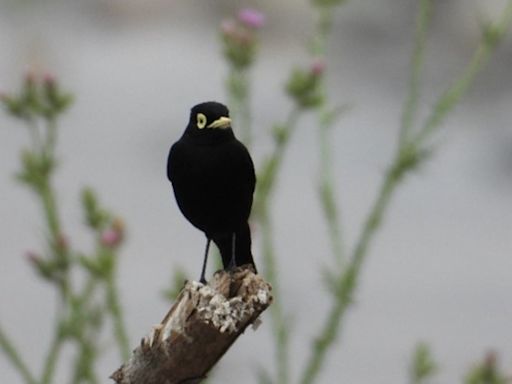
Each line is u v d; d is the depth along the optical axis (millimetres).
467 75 9047
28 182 8273
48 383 8055
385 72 27641
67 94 8430
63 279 8016
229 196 7008
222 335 5406
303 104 8719
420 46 9164
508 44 26422
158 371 5469
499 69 26406
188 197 7039
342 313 8625
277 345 8602
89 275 8000
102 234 8070
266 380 8641
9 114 8391
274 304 8656
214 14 32156
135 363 5488
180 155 6969
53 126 8414
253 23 8961
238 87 8938
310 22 29078
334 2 9453
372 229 8688
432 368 8305
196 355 5430
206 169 6918
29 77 8383
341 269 8836
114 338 8023
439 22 28438
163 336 5434
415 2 29016
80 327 7980
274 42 28734
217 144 6910
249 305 5430
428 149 8852
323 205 8984
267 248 8656
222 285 5477
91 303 8023
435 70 27375
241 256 7262
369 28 28781
